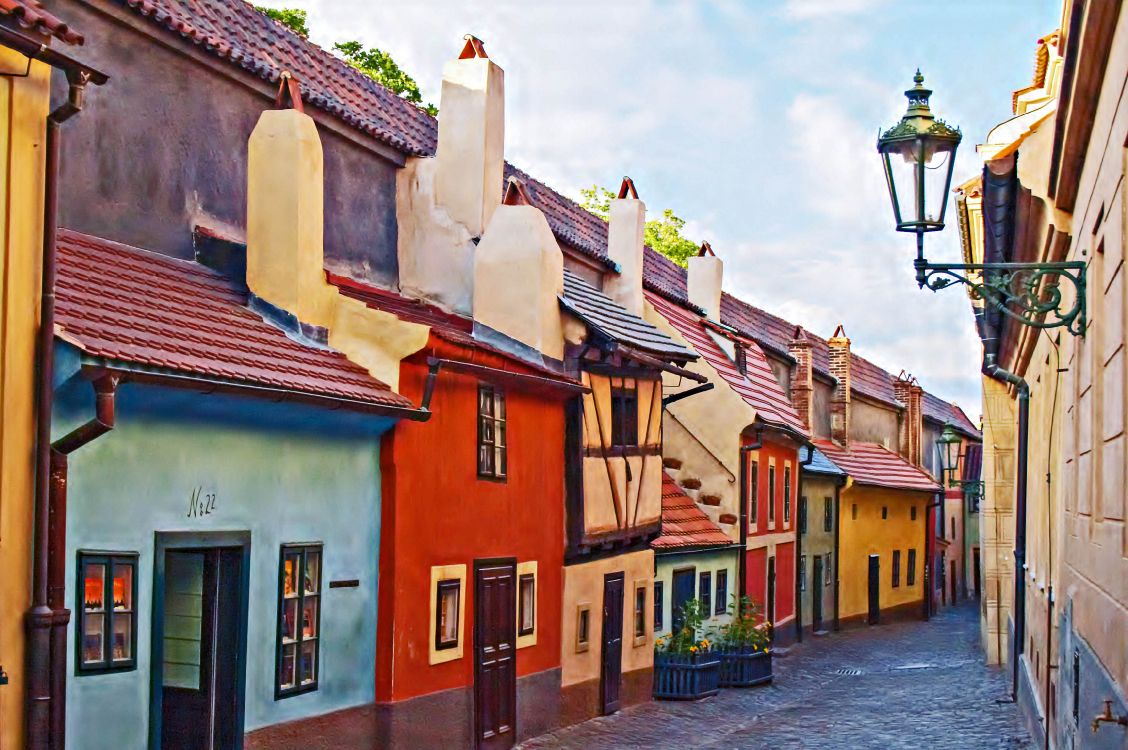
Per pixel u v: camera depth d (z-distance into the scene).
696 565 26.53
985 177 12.30
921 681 26.81
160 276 13.09
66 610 9.64
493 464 16.75
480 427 16.38
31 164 9.45
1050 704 14.99
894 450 50.75
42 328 9.52
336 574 13.62
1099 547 9.37
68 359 9.72
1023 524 21.95
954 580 57.16
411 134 19.81
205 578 12.25
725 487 29.19
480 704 16.20
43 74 9.59
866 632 39.97
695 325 30.97
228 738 12.05
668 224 48.16
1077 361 11.17
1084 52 8.37
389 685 14.24
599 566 20.42
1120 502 8.19
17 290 9.30
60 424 9.92
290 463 12.92
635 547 21.95
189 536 11.48
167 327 11.59
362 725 13.95
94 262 12.26
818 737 19.23
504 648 16.95
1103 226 8.87
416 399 14.69
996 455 28.80
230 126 15.57
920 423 51.81
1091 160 9.52
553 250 18.84
